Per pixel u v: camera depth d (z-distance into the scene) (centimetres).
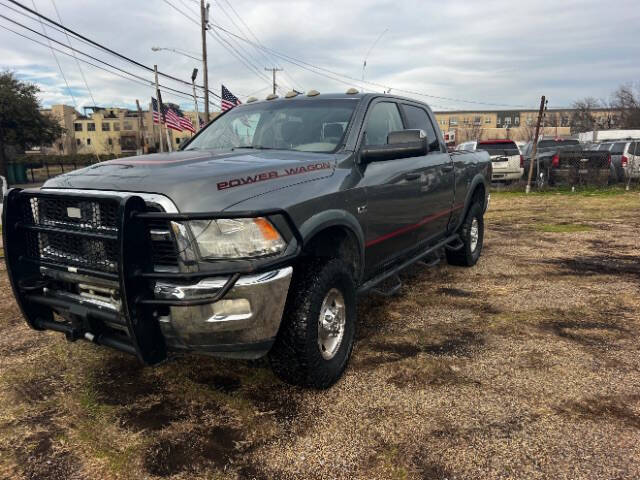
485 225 970
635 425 271
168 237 255
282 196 288
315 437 264
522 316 441
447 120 11200
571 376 326
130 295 248
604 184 1591
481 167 630
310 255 315
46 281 297
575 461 241
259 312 262
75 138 9431
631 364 344
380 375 331
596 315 443
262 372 338
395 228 414
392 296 503
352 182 350
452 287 536
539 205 1263
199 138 443
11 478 236
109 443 262
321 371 301
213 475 237
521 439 259
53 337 402
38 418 286
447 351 368
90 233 264
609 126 6500
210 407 296
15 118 4444
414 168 443
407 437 262
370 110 410
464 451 250
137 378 332
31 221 296
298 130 398
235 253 257
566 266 625
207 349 266
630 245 751
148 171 284
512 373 331
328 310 315
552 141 2158
